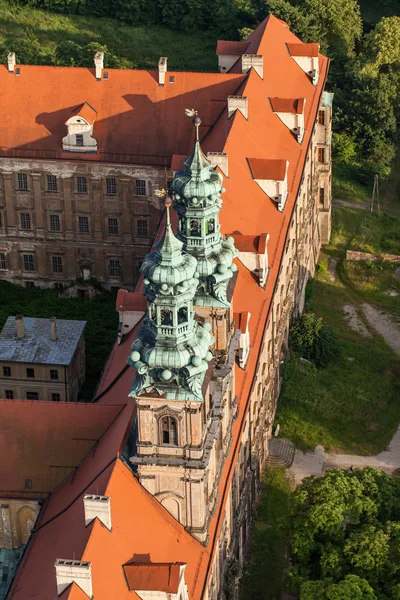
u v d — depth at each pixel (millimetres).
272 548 118562
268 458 132250
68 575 80125
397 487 107938
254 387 115750
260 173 137000
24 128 158375
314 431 137500
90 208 159875
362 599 94562
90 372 143625
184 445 88375
